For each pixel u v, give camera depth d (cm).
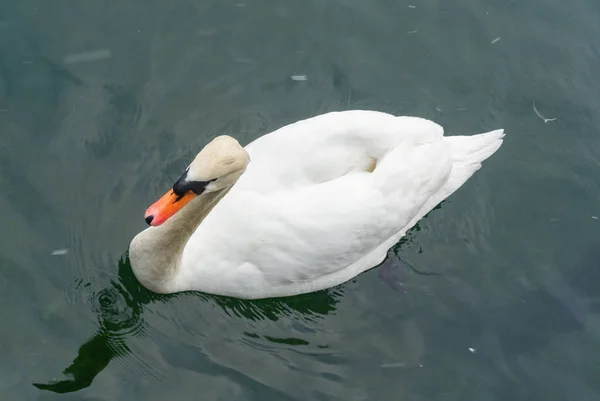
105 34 1355
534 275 1238
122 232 1191
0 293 1108
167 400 1052
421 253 1245
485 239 1266
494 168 1338
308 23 1425
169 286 1129
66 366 1063
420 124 1133
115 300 1138
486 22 1461
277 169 1078
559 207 1306
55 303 1117
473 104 1382
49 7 1363
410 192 1113
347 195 1076
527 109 1385
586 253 1263
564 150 1356
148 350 1100
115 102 1295
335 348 1140
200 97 1330
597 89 1409
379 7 1458
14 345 1069
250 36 1397
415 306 1196
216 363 1098
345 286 1199
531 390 1127
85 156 1241
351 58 1399
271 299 1164
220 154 945
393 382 1116
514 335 1175
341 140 1095
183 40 1373
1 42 1318
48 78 1297
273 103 1347
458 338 1170
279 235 1066
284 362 1114
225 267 1102
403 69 1400
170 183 1245
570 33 1459
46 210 1188
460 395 1114
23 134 1241
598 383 1137
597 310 1205
